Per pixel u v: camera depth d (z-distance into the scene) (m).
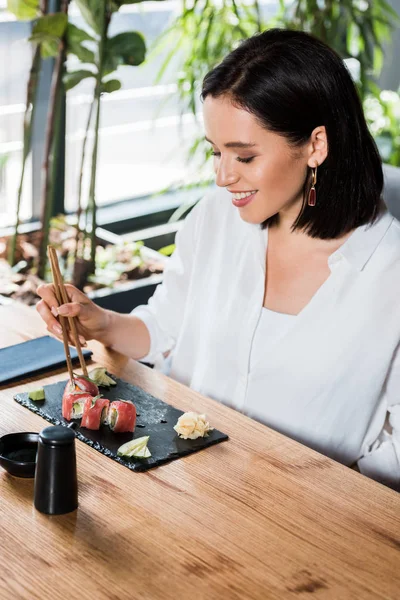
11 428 1.40
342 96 1.55
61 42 2.72
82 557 1.09
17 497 1.21
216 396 1.79
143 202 3.73
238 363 1.75
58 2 3.03
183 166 3.82
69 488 1.17
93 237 2.99
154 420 1.45
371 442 1.73
